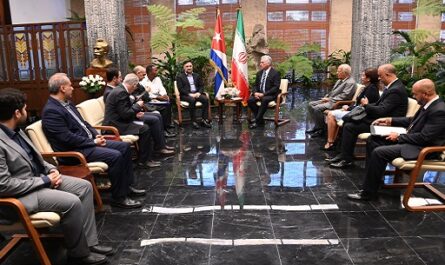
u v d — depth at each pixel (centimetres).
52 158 324
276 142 572
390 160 340
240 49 783
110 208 349
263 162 477
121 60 718
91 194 270
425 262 254
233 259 261
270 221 317
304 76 1127
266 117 757
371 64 657
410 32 726
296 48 1186
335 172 438
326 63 1159
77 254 251
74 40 721
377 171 344
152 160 487
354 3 707
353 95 565
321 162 474
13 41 734
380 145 366
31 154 263
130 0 1102
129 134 431
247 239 288
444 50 659
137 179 423
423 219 319
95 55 655
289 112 814
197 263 257
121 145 363
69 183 265
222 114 752
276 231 300
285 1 1158
